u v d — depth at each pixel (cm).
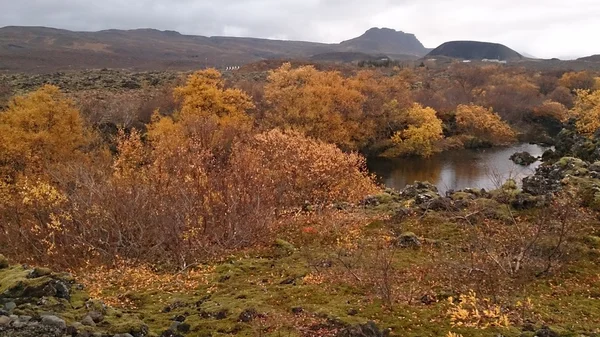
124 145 2331
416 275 1024
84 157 2814
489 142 5609
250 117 4316
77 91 5838
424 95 7088
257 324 755
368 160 4775
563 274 1002
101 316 752
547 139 5909
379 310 814
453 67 12469
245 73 8850
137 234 1377
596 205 1370
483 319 760
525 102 7288
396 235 1409
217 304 867
